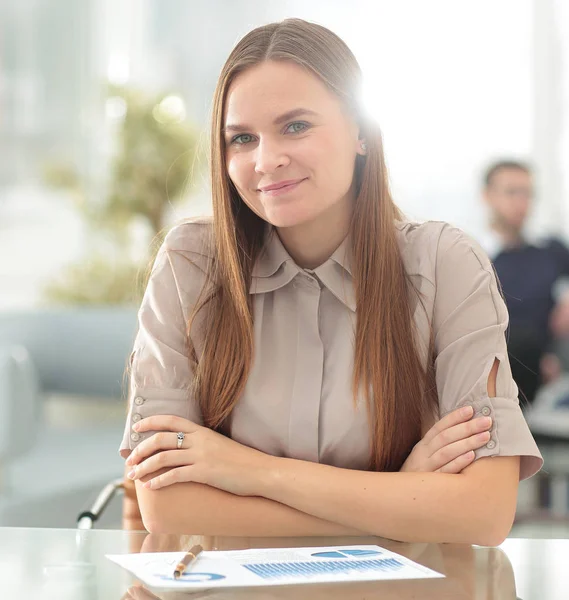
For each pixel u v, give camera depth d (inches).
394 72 253.6
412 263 60.2
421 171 254.5
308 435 58.7
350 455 59.1
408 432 59.0
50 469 129.0
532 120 256.5
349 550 48.3
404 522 52.4
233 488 54.7
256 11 257.0
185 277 61.7
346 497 52.8
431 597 40.6
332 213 59.0
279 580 42.3
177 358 60.4
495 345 57.5
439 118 254.8
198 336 60.9
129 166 213.6
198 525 54.7
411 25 253.6
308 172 54.7
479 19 254.4
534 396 159.6
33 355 163.2
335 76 55.4
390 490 52.8
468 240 60.0
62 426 160.4
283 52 54.7
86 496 122.8
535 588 42.3
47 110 243.3
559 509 123.5
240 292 59.3
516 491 54.8
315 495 53.2
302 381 58.9
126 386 64.5
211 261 61.6
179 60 255.9
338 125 55.6
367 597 40.2
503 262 192.9
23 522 112.7
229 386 59.3
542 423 153.3
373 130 58.1
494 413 55.6
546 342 191.5
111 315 167.8
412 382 58.9
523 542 51.3
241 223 60.4
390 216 59.4
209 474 54.9
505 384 57.2
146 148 212.4
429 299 59.3
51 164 241.3
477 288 58.4
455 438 55.4
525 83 256.1
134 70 253.3
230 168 56.8
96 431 155.4
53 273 235.3
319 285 59.9
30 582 42.3
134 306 191.8
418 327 59.5
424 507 52.6
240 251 60.3
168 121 215.9
